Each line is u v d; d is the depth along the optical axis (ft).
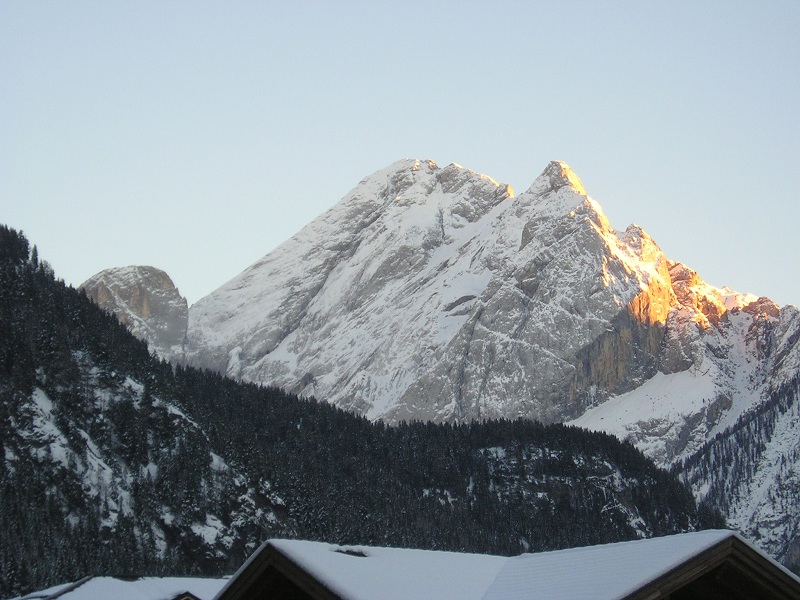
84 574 496.64
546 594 118.32
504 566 147.13
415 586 120.98
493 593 128.57
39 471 572.10
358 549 140.15
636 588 109.70
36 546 501.56
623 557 123.13
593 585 114.52
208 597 276.41
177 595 268.41
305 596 117.80
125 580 285.02
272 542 115.75
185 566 581.53
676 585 111.96
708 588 119.75
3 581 458.50
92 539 543.39
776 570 115.44
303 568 112.88
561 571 129.08
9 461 565.53
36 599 277.64
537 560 144.66
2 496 539.70
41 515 541.34
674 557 113.70
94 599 269.44
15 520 520.83
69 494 569.23
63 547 520.01
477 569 143.02
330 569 114.52
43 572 476.13
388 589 115.55
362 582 114.42
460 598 123.65
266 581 117.19
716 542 113.91
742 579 117.80
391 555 141.08
